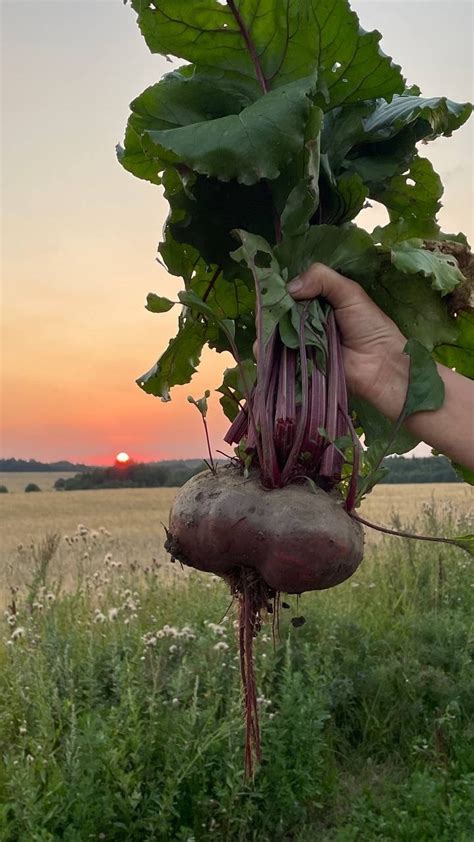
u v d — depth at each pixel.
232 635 1.34
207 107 0.51
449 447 0.49
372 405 0.53
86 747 0.95
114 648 1.24
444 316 0.51
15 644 1.27
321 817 1.05
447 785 1.01
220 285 0.59
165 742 1.02
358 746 1.22
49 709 1.04
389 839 0.92
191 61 0.50
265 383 0.47
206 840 0.95
